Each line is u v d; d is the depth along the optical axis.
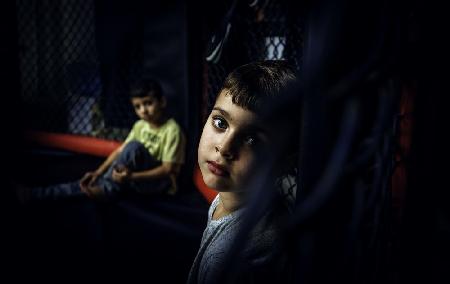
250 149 0.57
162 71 2.45
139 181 2.03
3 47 3.06
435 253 0.41
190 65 2.29
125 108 2.81
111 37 2.76
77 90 3.08
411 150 0.40
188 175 2.24
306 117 0.28
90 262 1.99
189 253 1.81
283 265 0.51
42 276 1.83
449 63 0.28
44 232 2.08
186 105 2.32
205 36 2.22
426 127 0.37
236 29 1.91
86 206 2.08
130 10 2.59
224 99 0.59
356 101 0.24
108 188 2.04
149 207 2.01
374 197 0.30
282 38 1.80
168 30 2.37
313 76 0.23
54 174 2.57
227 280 0.26
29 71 3.27
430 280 0.41
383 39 0.27
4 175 2.41
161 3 2.36
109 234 2.03
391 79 0.26
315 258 0.30
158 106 2.08
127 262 1.98
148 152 2.11
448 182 0.39
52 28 3.19
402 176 0.52
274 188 0.26
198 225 1.85
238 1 1.63
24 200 2.09
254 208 0.26
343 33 0.25
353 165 0.25
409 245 0.42
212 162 0.60
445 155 0.38
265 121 0.25
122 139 2.85
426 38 0.29
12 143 3.03
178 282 1.83
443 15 0.29
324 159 0.29
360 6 0.29
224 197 0.68
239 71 0.62
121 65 2.76
